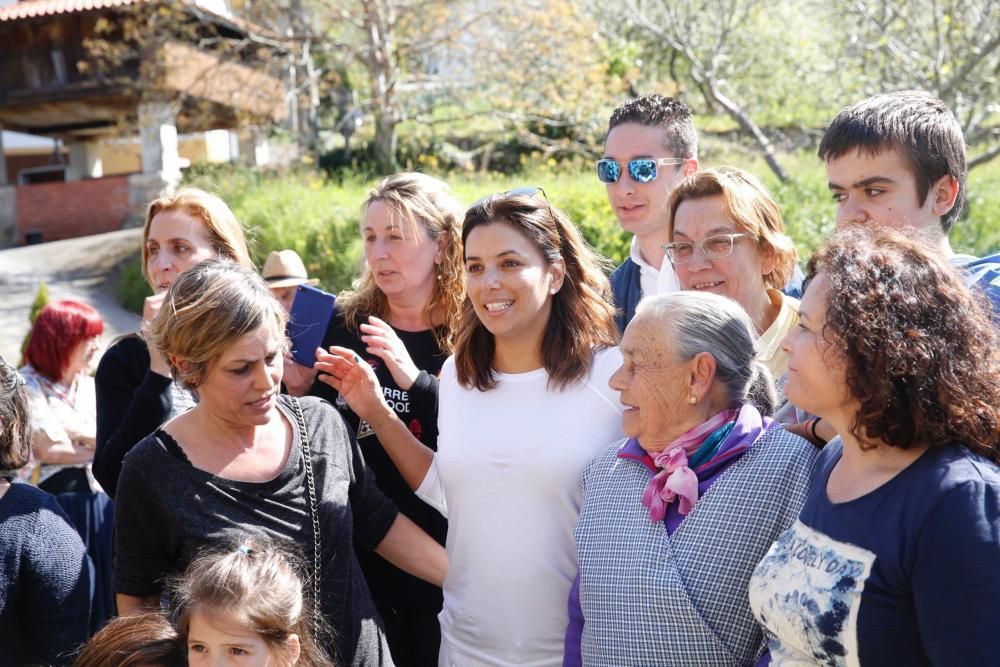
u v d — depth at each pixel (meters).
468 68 15.23
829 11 12.52
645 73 17.31
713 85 13.84
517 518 2.56
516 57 14.66
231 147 22.95
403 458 2.89
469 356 2.71
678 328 2.22
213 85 16.52
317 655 2.28
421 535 2.79
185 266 3.17
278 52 16.45
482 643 2.59
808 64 14.09
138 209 17.53
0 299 13.90
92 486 4.32
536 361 2.68
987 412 1.64
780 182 12.80
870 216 2.44
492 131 18.14
